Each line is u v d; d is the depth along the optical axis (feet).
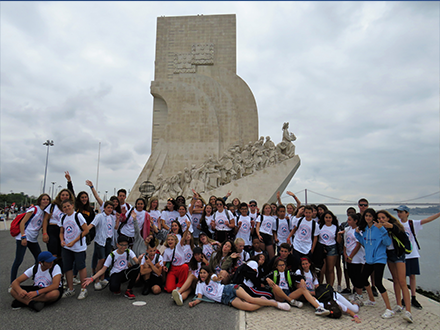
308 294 17.87
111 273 19.38
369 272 18.49
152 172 82.43
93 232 21.80
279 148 70.23
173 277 20.76
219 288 18.85
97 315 16.08
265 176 67.36
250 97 89.45
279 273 19.12
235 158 71.92
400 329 15.53
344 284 25.32
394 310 18.28
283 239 25.39
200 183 69.82
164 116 89.71
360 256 19.92
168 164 83.05
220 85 88.58
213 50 92.17
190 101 86.22
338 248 21.61
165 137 84.69
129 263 19.67
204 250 22.72
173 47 93.45
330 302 17.17
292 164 67.77
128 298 19.02
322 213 22.26
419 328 15.69
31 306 16.40
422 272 42.80
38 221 20.22
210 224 25.12
